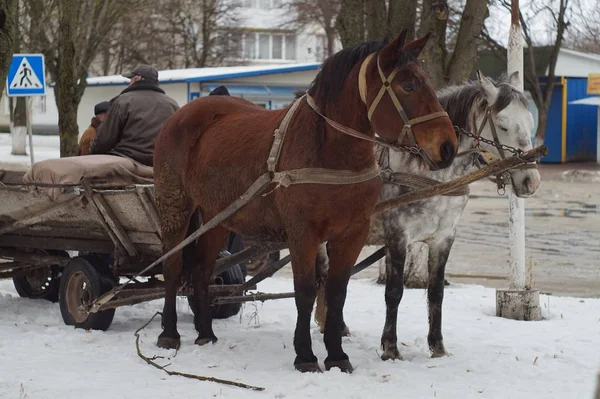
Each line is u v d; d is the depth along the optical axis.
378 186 6.16
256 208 6.45
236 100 7.46
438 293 6.98
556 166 35.66
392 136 5.78
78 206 7.86
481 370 6.52
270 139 6.38
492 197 24.16
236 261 7.62
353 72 5.97
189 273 7.54
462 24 11.16
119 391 5.76
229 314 8.77
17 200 8.20
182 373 6.25
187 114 7.27
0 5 7.06
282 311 9.27
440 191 6.32
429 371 6.45
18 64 16.00
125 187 7.62
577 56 37.84
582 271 12.55
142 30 40.59
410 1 11.10
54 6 21.02
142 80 8.69
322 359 6.87
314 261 6.18
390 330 6.84
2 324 8.23
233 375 6.23
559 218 18.95
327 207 5.99
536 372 6.46
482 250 14.70
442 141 5.63
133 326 8.28
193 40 46.72
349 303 9.72
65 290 8.13
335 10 48.97
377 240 9.30
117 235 7.84
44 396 5.60
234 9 50.53
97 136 8.53
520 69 8.77
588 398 5.76
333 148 5.98
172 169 7.26
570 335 7.94
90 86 36.00
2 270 9.60
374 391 5.82
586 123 38.50
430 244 6.98
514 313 8.89
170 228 7.36
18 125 33.50
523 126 6.66
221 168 6.76
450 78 11.13
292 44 64.19
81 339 7.46
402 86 5.72
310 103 6.13
